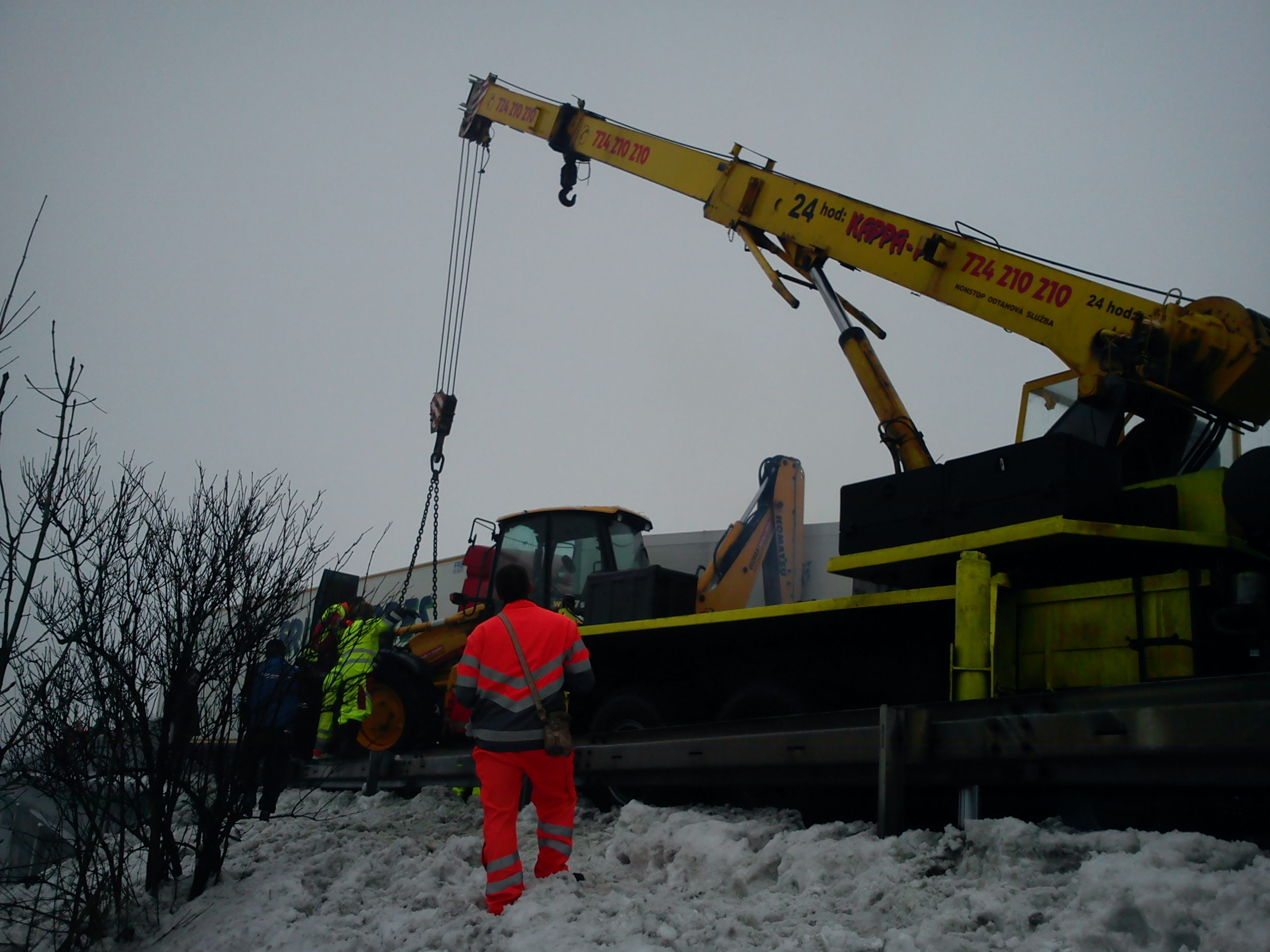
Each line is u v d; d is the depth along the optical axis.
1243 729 3.62
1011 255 7.01
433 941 3.97
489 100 12.16
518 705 4.57
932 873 4.03
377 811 7.03
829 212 8.19
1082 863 3.62
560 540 9.18
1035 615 5.36
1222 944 2.91
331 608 6.69
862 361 7.65
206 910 4.55
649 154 9.95
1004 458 5.55
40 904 4.62
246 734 5.04
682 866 4.78
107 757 4.58
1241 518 4.98
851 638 6.43
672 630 6.83
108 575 4.69
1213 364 5.84
